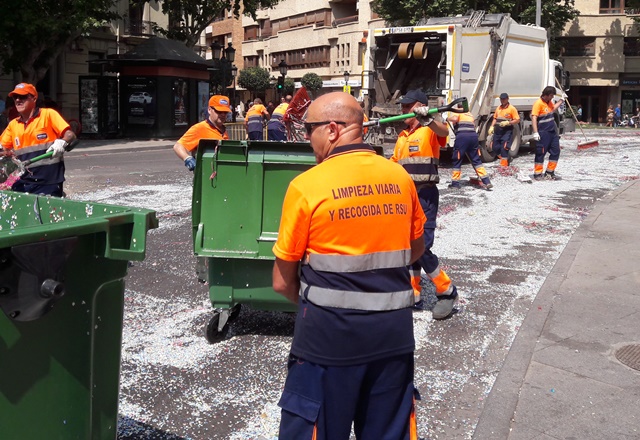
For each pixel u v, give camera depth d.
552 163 13.59
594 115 51.09
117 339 2.53
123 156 20.78
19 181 6.50
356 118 2.68
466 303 5.90
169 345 4.91
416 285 5.72
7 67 24.30
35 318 2.14
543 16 35.81
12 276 2.06
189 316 5.53
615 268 6.86
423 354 4.78
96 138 28.55
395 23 37.97
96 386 2.45
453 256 7.57
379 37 17.17
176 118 29.17
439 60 16.91
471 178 12.85
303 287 2.59
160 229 8.83
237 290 4.79
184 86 29.61
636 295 5.98
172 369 4.50
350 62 50.94
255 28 66.19
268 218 4.68
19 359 2.15
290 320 5.49
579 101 51.31
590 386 4.18
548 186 12.70
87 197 11.30
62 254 2.18
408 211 2.67
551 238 8.45
